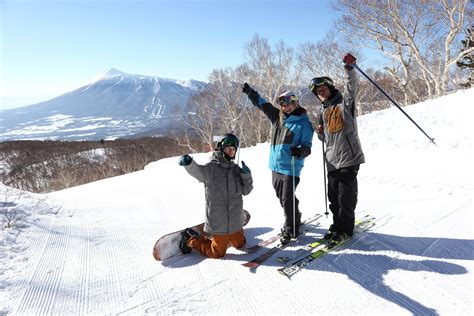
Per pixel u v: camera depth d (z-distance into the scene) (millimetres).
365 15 21734
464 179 5176
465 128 7695
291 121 3451
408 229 3607
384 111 10773
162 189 8008
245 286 2811
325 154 3355
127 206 6180
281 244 3521
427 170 5969
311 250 3344
